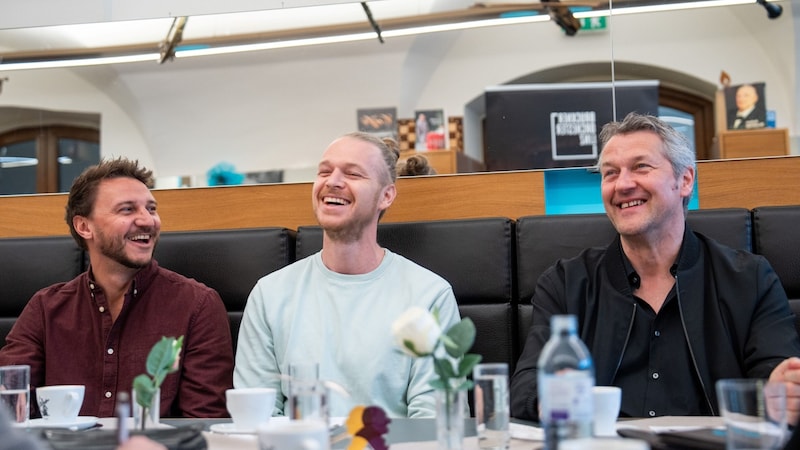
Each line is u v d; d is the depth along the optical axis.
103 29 4.65
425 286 1.75
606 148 1.64
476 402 0.92
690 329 1.54
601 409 1.00
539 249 1.83
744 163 2.03
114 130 6.78
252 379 1.71
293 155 6.92
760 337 1.52
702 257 1.61
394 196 1.87
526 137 3.51
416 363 1.67
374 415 0.91
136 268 1.80
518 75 6.73
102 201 1.81
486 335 1.82
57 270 1.98
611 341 1.57
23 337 1.82
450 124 6.76
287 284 1.79
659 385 1.54
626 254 1.63
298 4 4.30
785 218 1.74
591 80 6.75
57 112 6.63
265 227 1.96
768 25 6.24
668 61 6.53
